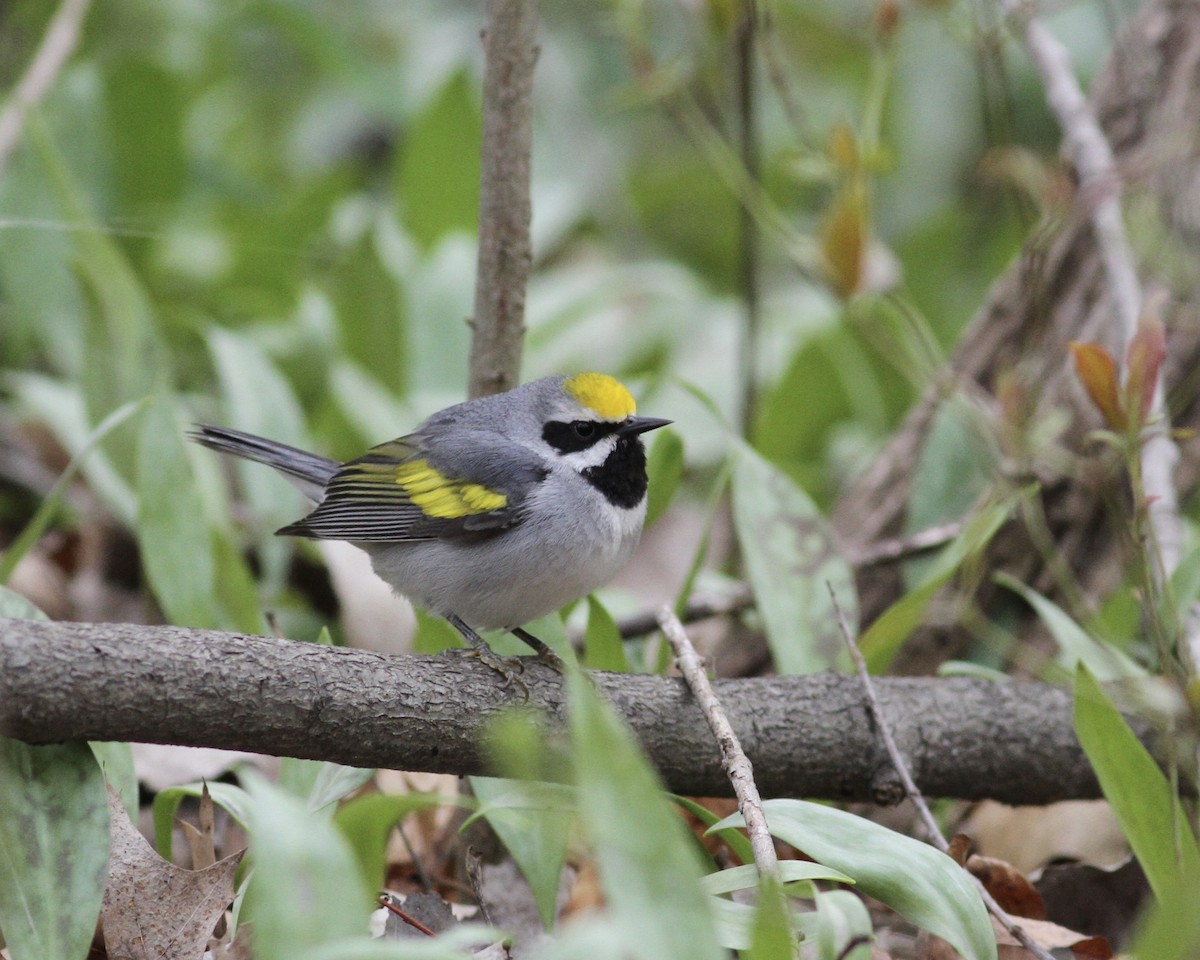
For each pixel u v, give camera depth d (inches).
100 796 254.2
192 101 687.1
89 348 459.8
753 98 485.1
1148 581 303.4
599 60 760.3
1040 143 679.7
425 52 768.9
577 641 435.5
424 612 372.2
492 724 283.0
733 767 268.5
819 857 243.0
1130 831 270.7
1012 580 377.7
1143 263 430.9
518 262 376.5
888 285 441.7
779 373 614.5
